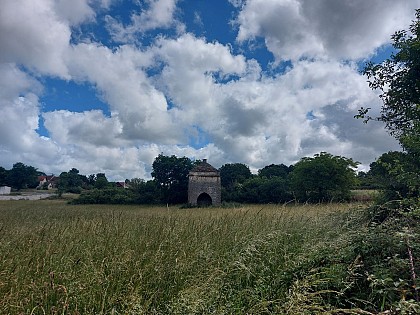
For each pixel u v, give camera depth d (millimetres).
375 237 4277
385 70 8250
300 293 3371
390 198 7367
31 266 4508
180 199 67812
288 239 6227
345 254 4227
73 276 4309
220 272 4527
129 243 5828
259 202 52469
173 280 4438
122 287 4043
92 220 9164
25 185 106375
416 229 4219
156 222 8562
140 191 68812
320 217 8359
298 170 35781
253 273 4664
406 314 2793
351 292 3754
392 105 8180
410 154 7070
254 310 3480
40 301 3596
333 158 34062
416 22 7766
